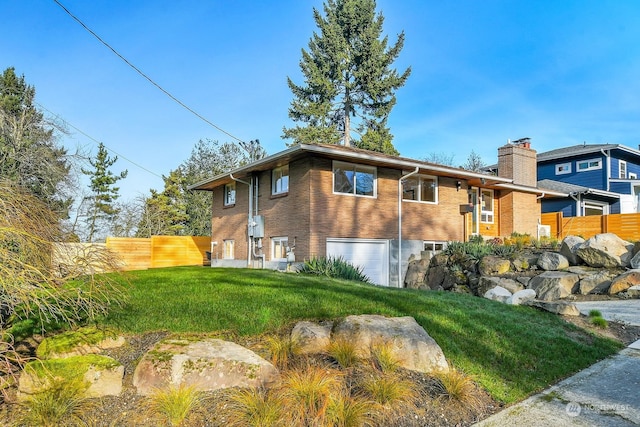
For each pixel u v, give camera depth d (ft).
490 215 66.49
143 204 106.93
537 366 18.95
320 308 21.56
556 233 70.74
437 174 54.95
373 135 96.89
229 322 19.19
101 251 18.31
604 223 65.16
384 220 49.90
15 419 11.67
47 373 12.81
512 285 40.68
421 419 13.70
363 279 40.29
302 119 98.53
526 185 69.26
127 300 21.47
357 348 17.03
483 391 16.14
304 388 13.37
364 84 96.73
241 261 56.90
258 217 51.60
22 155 53.93
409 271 51.44
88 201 95.61
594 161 87.30
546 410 15.05
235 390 13.73
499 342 20.61
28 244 14.07
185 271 38.17
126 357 15.98
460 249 49.65
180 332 18.15
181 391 12.84
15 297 13.07
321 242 44.39
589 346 22.27
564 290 37.35
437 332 20.31
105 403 12.77
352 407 13.04
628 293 35.40
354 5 95.45
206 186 65.67
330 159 45.60
